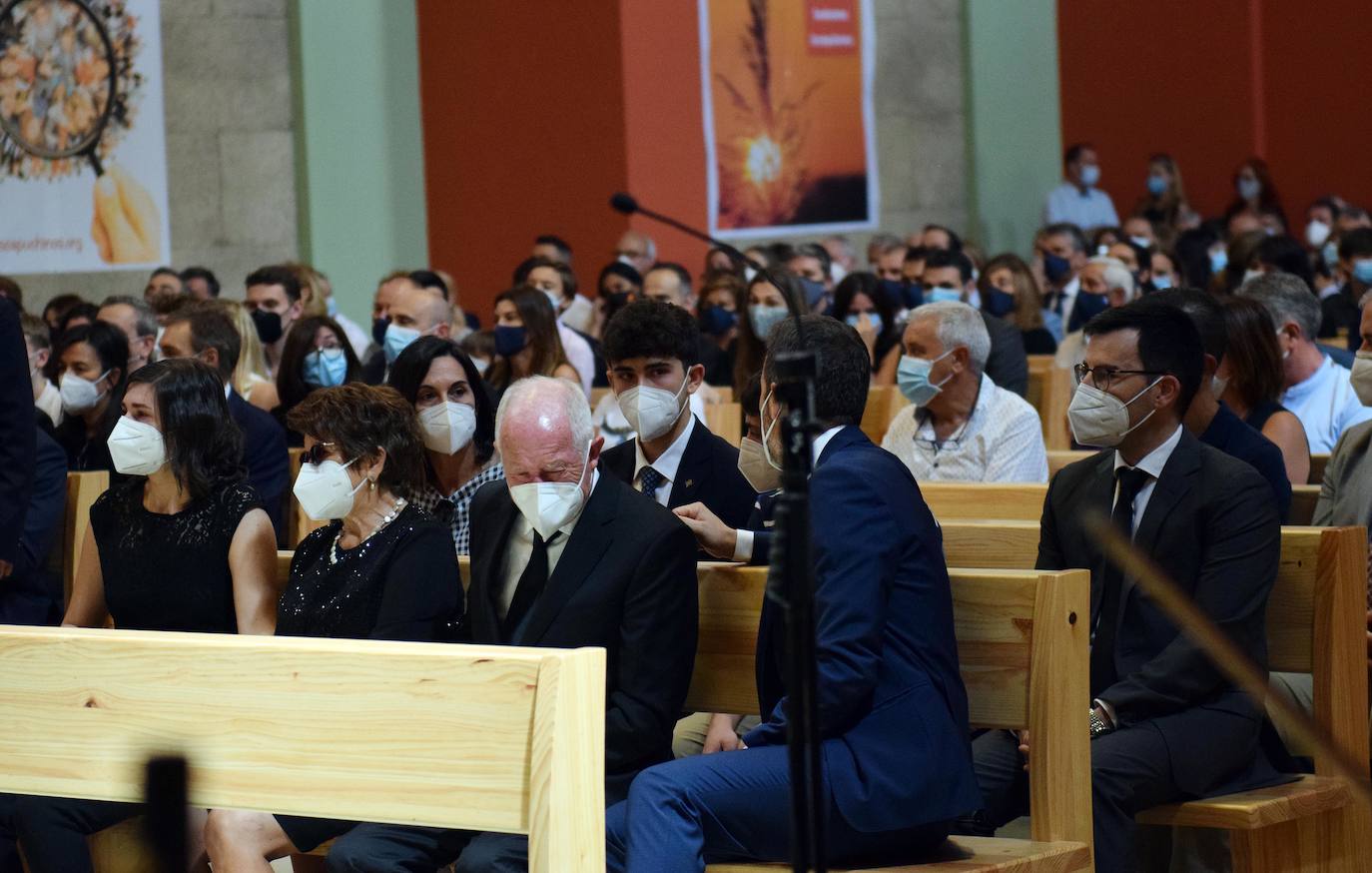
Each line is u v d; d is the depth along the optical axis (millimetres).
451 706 3936
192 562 5742
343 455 5465
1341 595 5500
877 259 17578
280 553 6082
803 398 3623
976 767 5535
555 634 5023
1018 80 21312
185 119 16438
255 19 16766
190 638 4273
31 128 15586
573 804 3832
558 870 3793
